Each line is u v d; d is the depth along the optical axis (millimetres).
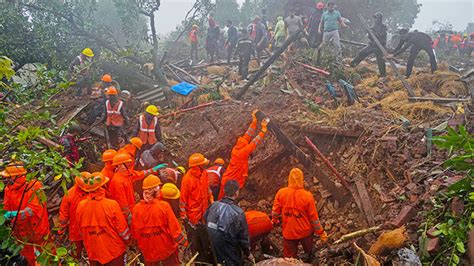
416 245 4973
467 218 4703
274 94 10133
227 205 5289
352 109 8484
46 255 4117
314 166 7145
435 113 7934
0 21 12484
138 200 7449
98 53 14516
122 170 5785
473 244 4410
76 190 5449
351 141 7625
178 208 6543
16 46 12781
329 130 7805
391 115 8016
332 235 6418
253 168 7988
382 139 6887
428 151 6547
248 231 5398
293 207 5520
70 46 13789
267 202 7645
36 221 5184
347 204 6793
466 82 9461
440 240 4742
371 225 6047
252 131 6973
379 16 11406
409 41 10562
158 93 11789
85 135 9305
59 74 10281
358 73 11539
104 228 4883
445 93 9281
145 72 13562
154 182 5020
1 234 4070
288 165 7930
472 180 4770
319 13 13016
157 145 7148
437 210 5125
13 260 4621
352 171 7145
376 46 11125
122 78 12242
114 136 9188
